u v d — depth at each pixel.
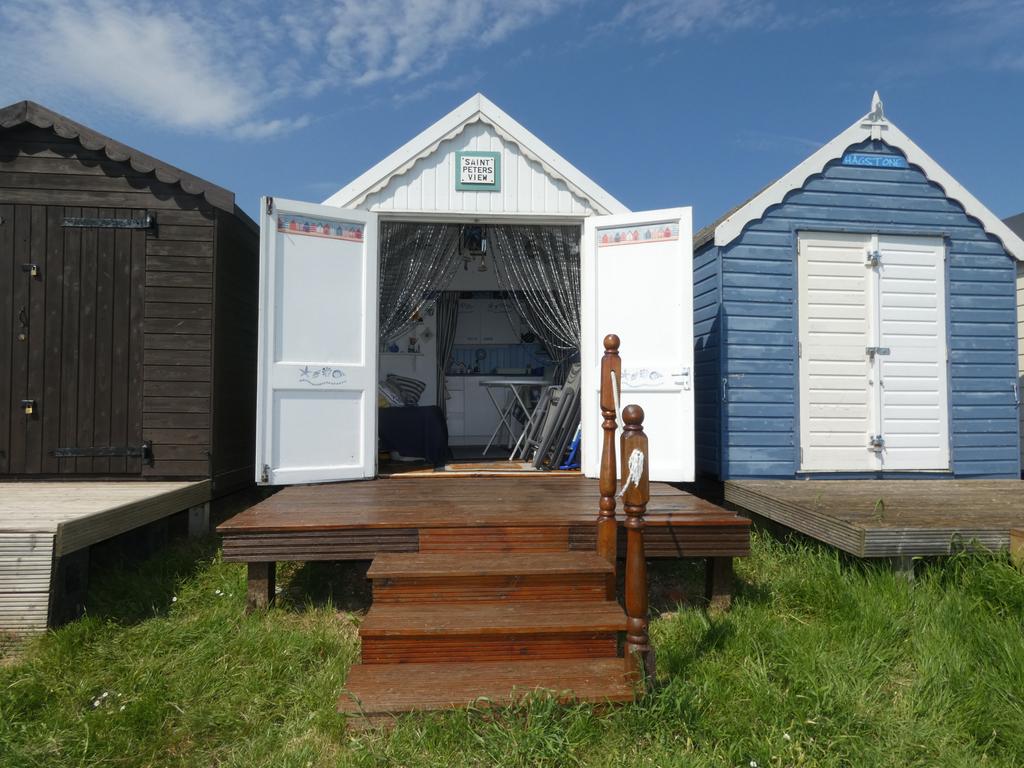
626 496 2.73
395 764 2.27
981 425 6.36
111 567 4.26
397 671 2.75
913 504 4.57
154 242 5.41
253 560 3.52
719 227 6.08
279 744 2.47
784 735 2.38
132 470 5.30
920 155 6.38
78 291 5.34
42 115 5.28
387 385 7.64
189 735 2.53
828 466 6.16
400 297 6.64
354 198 5.53
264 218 5.00
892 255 6.35
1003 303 6.47
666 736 2.44
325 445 5.22
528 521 3.57
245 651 3.15
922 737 2.47
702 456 6.50
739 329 6.11
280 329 5.05
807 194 6.25
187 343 5.41
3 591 3.24
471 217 5.73
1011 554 3.71
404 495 4.48
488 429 9.05
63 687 2.81
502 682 2.64
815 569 4.07
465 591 3.16
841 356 6.24
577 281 6.39
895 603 3.50
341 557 3.54
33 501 4.11
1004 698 2.62
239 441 6.14
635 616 2.68
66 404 5.29
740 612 3.64
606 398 3.27
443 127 5.64
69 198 5.36
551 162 5.69
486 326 9.20
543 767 2.26
